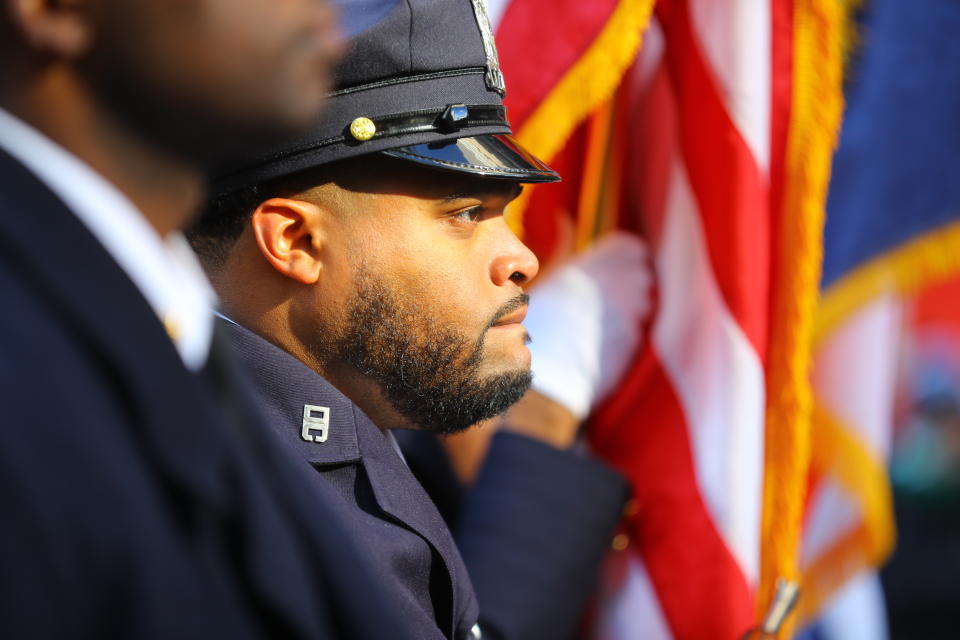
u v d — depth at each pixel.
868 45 4.73
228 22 1.21
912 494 10.48
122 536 1.06
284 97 1.25
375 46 2.39
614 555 3.84
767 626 3.02
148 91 1.19
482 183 2.45
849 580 4.88
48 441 1.03
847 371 4.88
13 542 0.99
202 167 1.27
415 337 2.41
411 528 2.36
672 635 3.70
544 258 3.80
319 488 2.24
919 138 4.83
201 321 1.34
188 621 1.12
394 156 2.37
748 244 3.64
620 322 3.79
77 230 1.15
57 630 1.00
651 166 3.82
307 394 2.38
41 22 1.15
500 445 3.64
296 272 2.39
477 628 2.94
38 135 1.19
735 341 3.64
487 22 2.56
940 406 9.42
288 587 1.25
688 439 3.71
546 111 3.48
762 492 3.70
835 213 4.79
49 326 1.09
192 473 1.16
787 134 3.76
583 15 3.50
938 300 7.05
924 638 9.90
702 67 3.69
